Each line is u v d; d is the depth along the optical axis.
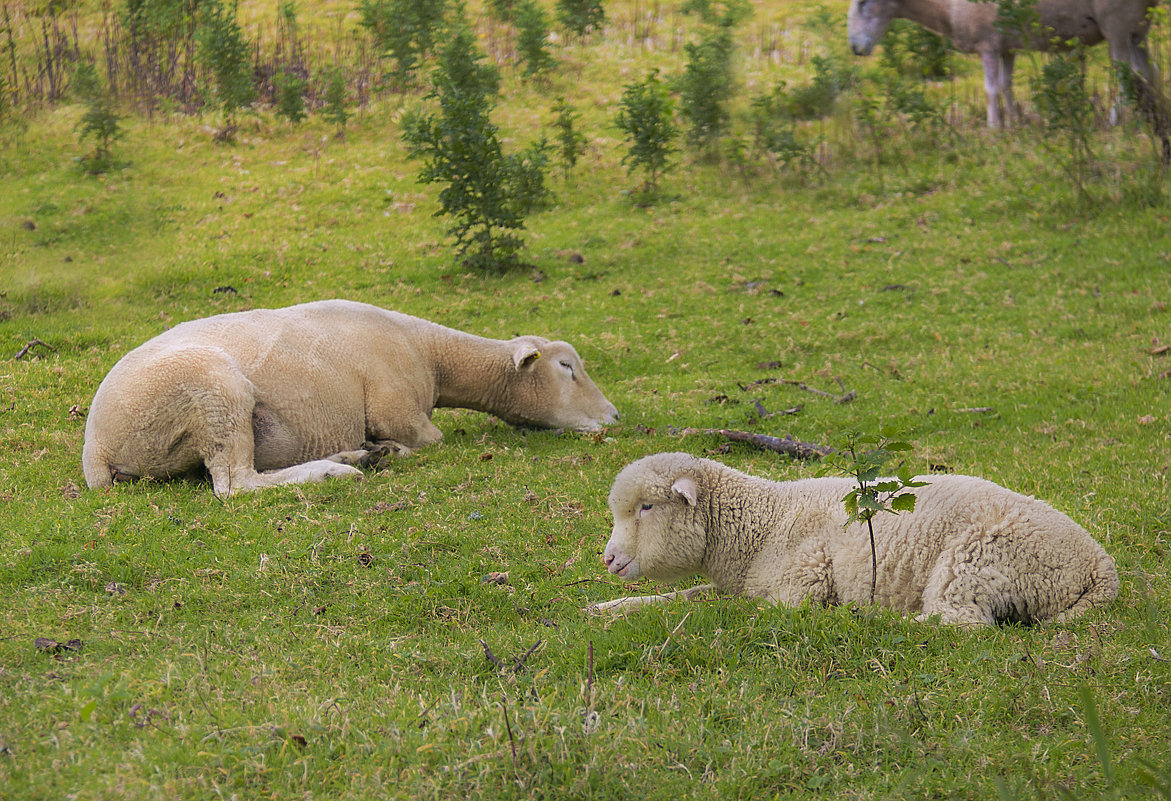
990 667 4.18
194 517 6.60
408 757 3.59
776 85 21.83
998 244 14.62
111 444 7.24
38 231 15.84
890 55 21.84
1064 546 4.72
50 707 3.94
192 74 23.19
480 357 9.17
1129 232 14.32
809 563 5.05
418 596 5.32
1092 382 9.84
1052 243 14.40
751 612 4.85
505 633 4.96
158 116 21.42
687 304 13.36
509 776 3.49
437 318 12.95
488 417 9.91
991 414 9.30
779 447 8.39
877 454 4.68
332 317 8.51
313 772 3.51
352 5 27.14
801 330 12.22
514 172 16.12
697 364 11.40
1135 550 5.80
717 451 8.48
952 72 22.67
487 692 4.21
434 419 9.85
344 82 22.27
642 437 8.93
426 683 4.36
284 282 14.17
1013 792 3.35
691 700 4.06
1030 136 17.97
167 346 7.57
